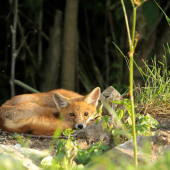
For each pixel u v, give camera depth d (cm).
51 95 1012
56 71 1734
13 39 1472
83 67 1978
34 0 1583
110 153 554
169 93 797
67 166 516
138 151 550
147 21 1447
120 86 1587
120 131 610
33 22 1861
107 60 1803
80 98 977
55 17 1727
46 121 819
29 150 610
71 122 884
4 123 832
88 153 584
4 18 1897
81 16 1970
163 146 573
